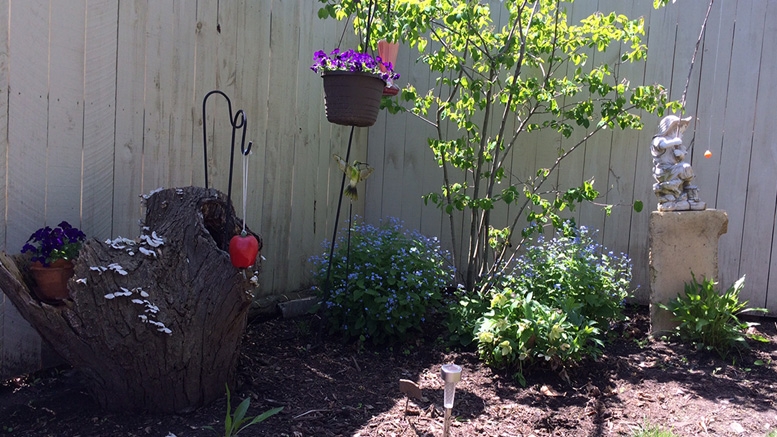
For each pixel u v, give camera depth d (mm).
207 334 2727
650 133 4871
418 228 5617
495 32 5195
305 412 2918
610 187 5023
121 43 3215
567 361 3545
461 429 2844
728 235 4750
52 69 2900
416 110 4527
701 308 3939
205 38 3744
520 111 4730
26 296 2400
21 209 2826
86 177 3109
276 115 4441
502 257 4508
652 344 4078
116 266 2500
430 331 4211
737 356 3846
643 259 4965
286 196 4629
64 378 3080
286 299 4637
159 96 3465
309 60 4773
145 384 2686
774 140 4594
